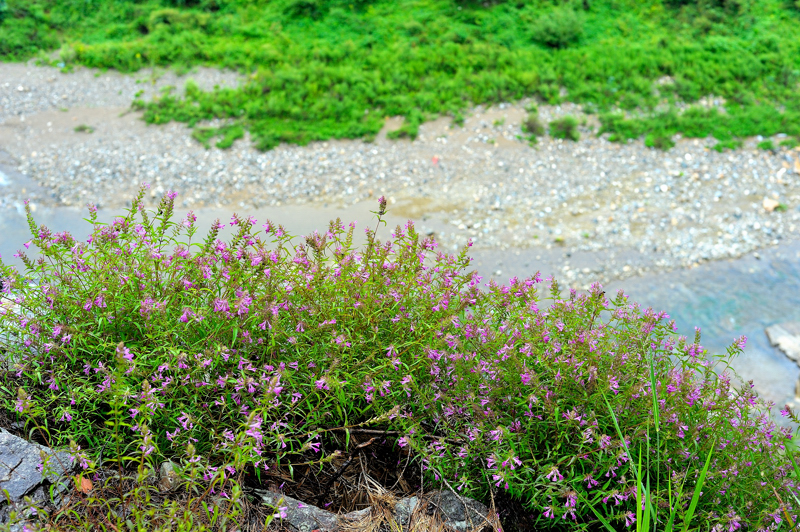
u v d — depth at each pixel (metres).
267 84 13.82
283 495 2.38
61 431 2.35
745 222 10.59
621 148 12.48
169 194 2.71
